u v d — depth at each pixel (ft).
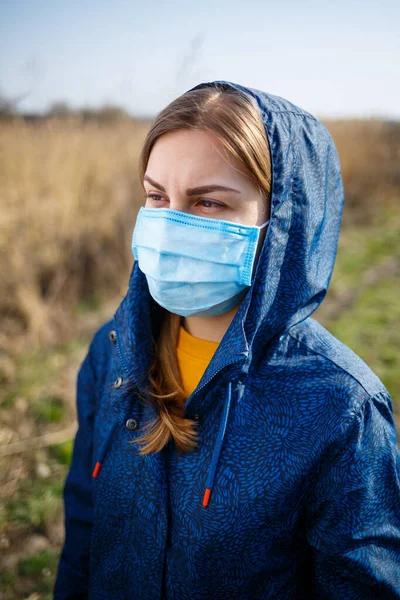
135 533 3.07
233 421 2.81
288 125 2.88
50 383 10.23
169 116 2.73
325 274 3.30
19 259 12.28
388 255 20.10
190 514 2.80
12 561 6.44
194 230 2.89
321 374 2.82
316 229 3.10
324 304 14.97
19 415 9.17
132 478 3.10
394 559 2.77
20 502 7.30
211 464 2.76
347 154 26.30
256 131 2.66
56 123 14.20
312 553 2.97
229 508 2.68
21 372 10.57
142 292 3.45
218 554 2.73
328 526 2.67
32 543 6.72
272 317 2.97
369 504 2.64
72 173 14.03
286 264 2.99
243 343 2.71
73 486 3.93
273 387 2.86
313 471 2.65
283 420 2.73
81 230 13.96
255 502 2.65
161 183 2.89
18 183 13.08
